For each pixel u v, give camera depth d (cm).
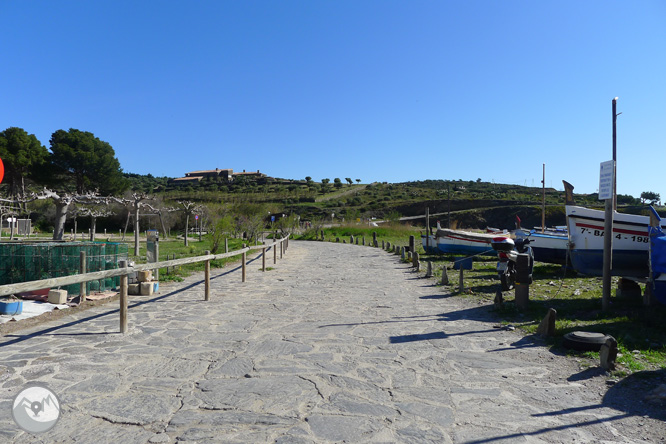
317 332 705
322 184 12425
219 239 2333
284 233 4678
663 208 3831
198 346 614
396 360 552
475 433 352
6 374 487
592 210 1041
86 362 534
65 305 871
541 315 787
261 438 343
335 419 378
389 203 9194
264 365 530
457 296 1066
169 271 1494
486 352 587
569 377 485
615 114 797
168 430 356
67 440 337
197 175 15288
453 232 2058
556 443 335
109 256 1061
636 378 470
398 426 365
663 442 336
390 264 1978
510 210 7988
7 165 5309
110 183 5978
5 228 4284
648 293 809
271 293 1127
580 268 1066
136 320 780
